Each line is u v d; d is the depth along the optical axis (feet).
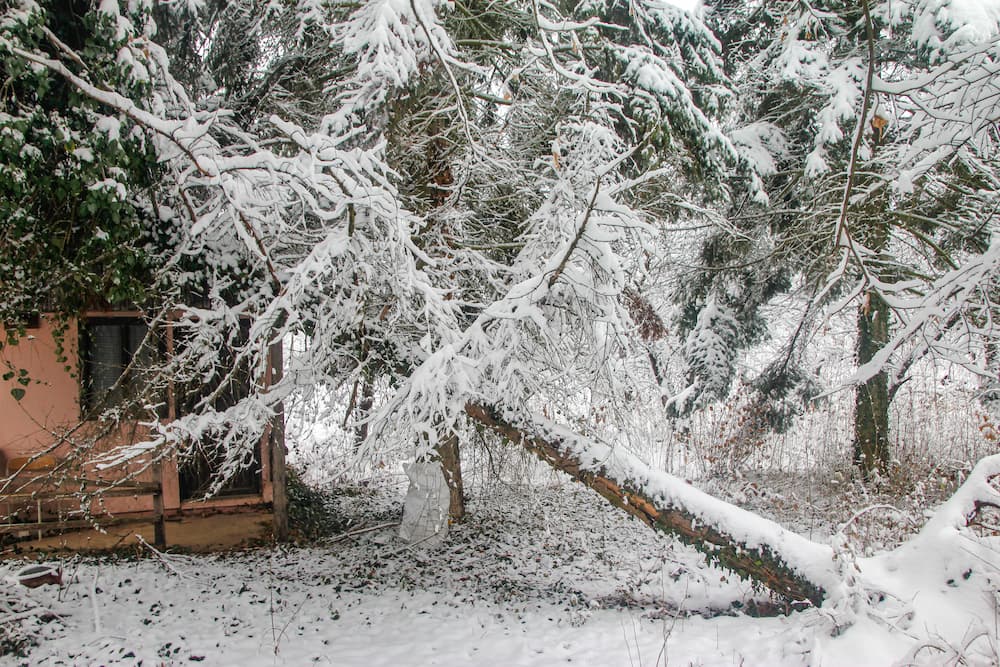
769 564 18.83
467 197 27.17
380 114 21.11
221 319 22.33
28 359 26.91
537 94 27.48
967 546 16.62
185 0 21.12
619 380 22.40
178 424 20.04
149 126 16.26
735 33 40.68
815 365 45.32
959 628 14.79
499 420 22.98
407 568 27.09
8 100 16.20
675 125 24.54
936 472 34.45
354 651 18.29
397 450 19.49
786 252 35.50
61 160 17.28
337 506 37.04
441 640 19.19
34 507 25.94
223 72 25.45
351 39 20.12
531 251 22.54
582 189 21.27
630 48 24.67
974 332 23.68
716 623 19.31
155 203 21.04
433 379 18.12
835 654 14.55
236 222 17.63
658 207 28.09
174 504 29.66
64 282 20.71
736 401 43.01
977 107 23.11
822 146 30.37
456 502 34.81
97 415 22.94
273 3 22.75
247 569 25.49
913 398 45.32
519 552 30.30
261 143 21.09
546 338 19.19
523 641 18.63
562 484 41.93
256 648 18.17
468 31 27.04
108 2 16.84
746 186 32.73
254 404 21.24
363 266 19.61
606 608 22.61
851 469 40.73
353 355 23.54
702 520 19.95
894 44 31.30
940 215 31.86
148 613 20.01
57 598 20.12
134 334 28.45
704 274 42.55
